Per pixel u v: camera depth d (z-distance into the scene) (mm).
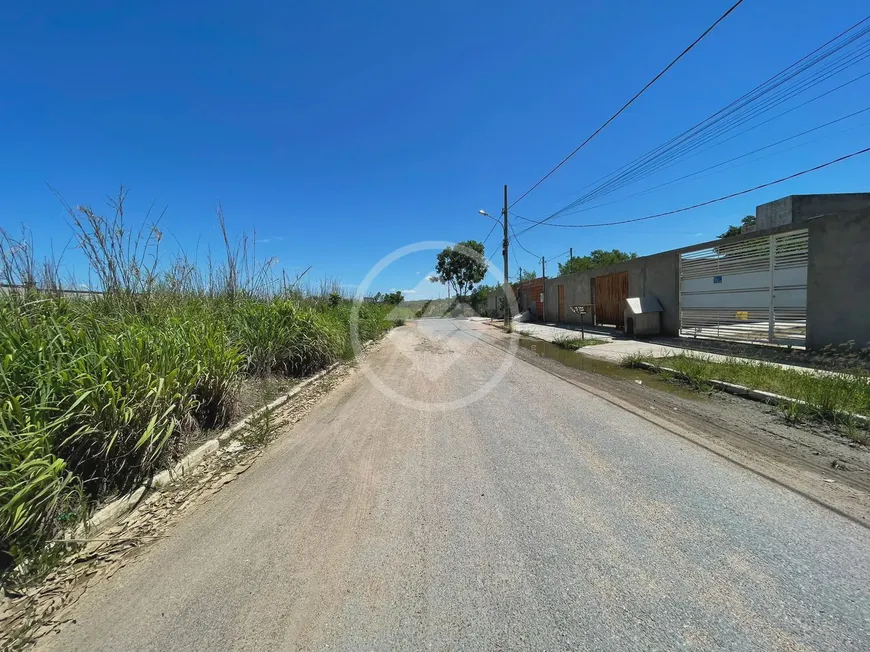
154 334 4273
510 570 2150
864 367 6035
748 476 3127
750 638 1684
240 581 2154
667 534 2422
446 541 2428
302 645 1729
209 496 3143
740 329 9055
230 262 7465
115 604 2035
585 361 8727
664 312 11578
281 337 6828
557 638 1714
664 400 5352
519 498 2908
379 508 2850
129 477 3186
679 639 1688
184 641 1782
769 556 2195
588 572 2113
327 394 6352
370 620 1849
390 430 4555
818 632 1704
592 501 2826
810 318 7297
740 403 5047
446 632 1765
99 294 5426
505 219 20500
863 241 6594
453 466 3508
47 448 2658
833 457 3418
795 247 7812
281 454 3945
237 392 4945
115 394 3072
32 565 2307
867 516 2557
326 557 2324
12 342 3098
